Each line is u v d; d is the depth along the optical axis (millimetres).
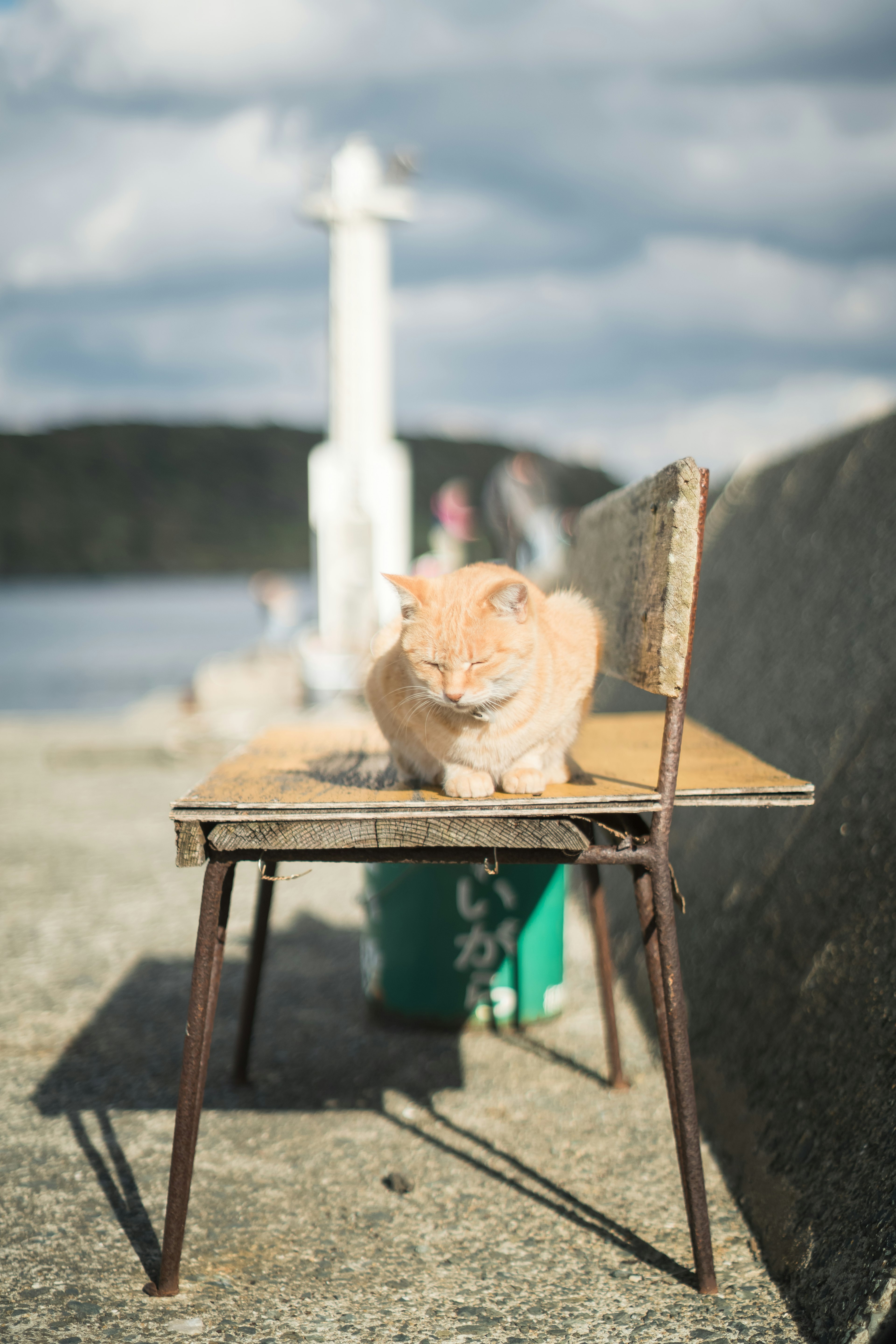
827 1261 1727
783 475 3832
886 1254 1604
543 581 4035
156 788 6383
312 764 2328
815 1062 2096
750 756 2322
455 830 1786
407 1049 2875
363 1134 2400
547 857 1838
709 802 1836
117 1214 2057
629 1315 1741
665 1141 2363
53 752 6977
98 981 3328
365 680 2391
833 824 2428
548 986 3029
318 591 9562
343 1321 1729
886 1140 1768
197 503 61000
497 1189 2168
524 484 7547
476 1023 2990
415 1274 1867
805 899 2412
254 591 12797
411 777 2166
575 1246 1959
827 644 2896
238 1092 2617
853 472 3234
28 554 54531
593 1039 2939
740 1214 2051
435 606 2010
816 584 3146
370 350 9422
